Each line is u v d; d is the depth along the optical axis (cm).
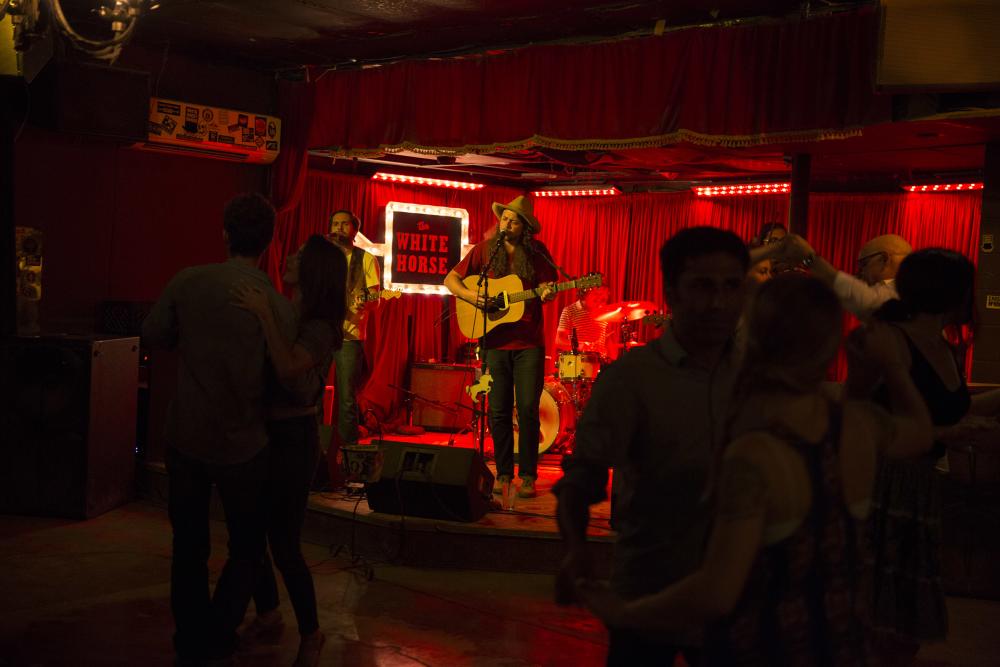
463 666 354
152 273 699
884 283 348
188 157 715
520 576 477
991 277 583
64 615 392
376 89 658
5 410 556
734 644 156
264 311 310
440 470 486
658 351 199
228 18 589
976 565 456
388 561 493
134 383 600
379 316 886
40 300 620
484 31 592
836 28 488
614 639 198
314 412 348
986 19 448
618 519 203
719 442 162
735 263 194
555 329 984
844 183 859
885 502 305
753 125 512
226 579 321
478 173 944
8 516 557
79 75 595
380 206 899
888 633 300
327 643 375
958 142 581
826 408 161
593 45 562
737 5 517
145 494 606
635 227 962
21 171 613
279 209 737
